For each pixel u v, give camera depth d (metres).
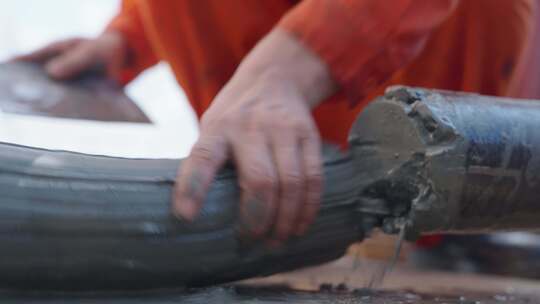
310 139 1.41
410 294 1.65
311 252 1.49
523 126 1.54
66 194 1.20
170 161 1.37
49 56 2.87
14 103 2.57
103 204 1.22
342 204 1.51
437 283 2.13
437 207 1.45
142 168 1.31
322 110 2.36
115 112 2.79
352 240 1.55
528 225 1.62
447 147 1.43
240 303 1.33
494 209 1.52
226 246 1.36
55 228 1.17
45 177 1.20
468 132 1.46
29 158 1.21
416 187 1.46
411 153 1.46
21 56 2.83
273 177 1.34
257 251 1.40
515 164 1.51
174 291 1.34
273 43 1.54
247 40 2.41
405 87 1.50
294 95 1.48
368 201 1.53
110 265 1.23
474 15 2.39
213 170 1.33
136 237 1.24
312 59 1.54
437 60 2.44
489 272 2.85
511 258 2.83
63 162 1.24
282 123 1.40
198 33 2.44
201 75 2.51
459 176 1.44
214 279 1.38
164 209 1.28
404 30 1.60
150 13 2.48
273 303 1.35
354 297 1.51
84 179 1.23
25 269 1.16
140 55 3.09
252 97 1.44
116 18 3.09
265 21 2.38
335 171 1.52
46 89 2.73
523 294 1.89
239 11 2.38
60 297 1.21
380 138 1.51
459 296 1.71
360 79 1.60
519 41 2.42
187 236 1.30
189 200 1.29
